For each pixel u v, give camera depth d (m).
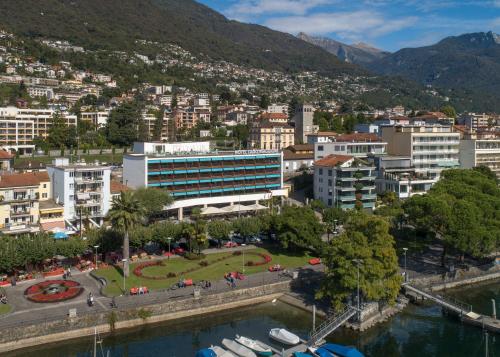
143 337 98.44
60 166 160.00
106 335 98.06
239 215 185.25
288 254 141.88
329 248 108.12
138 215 118.81
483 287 130.25
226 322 105.88
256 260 135.00
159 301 105.31
